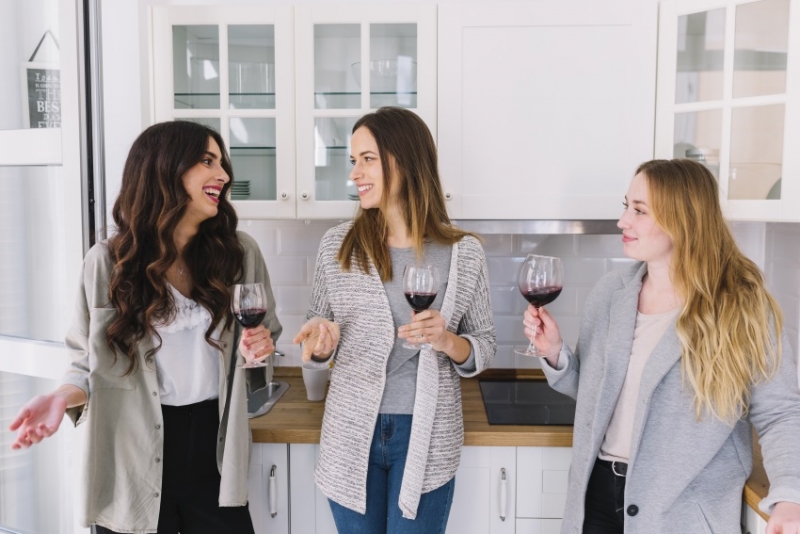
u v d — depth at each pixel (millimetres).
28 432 1220
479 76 1797
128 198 1360
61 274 1862
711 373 1213
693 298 1261
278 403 1888
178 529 1430
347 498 1403
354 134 1464
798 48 1529
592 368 1398
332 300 1487
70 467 1945
